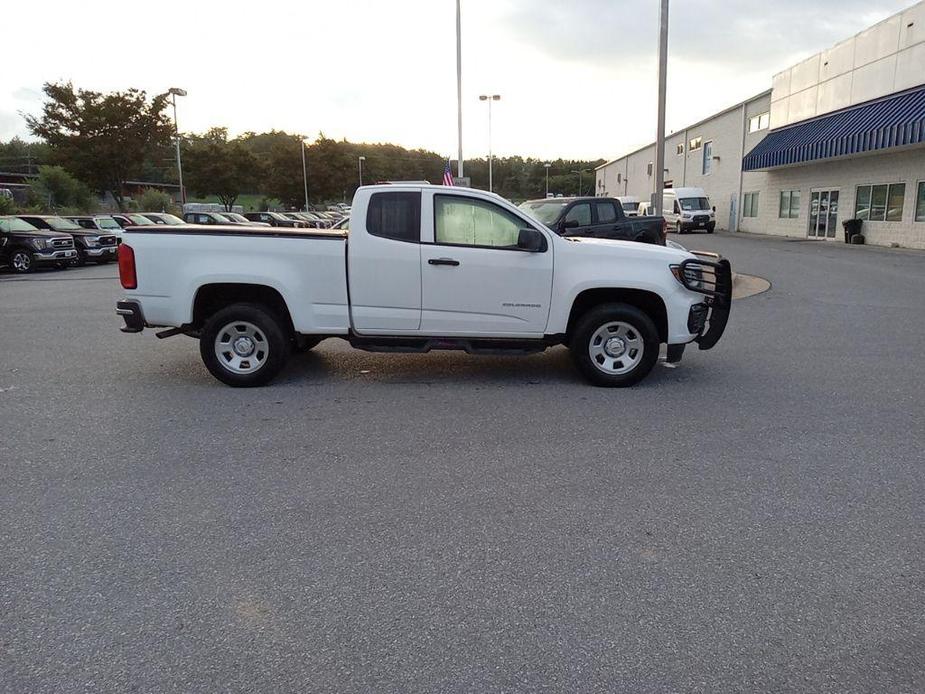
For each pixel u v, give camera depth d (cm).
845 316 1148
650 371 759
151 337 991
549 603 322
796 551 370
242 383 700
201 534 388
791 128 3250
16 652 287
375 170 8931
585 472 478
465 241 685
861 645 292
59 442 538
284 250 679
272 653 287
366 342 701
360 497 437
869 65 2588
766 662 281
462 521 404
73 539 382
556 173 11944
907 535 388
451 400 655
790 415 609
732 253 2370
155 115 3956
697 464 493
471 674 275
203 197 6209
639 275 684
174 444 534
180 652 288
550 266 681
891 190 2598
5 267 2228
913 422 589
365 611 317
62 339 974
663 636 298
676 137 5231
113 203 5109
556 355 866
